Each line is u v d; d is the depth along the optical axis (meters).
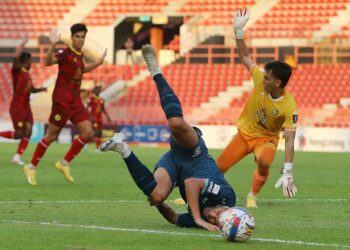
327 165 62.53
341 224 25.33
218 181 23.33
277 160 69.94
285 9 112.62
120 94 110.25
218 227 22.22
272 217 27.16
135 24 125.25
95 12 120.25
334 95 103.81
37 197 34.28
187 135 23.00
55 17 121.25
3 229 22.94
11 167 54.75
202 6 117.00
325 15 111.44
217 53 113.00
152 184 22.88
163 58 113.75
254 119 29.89
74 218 26.09
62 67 40.25
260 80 29.50
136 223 24.78
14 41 120.50
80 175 48.44
